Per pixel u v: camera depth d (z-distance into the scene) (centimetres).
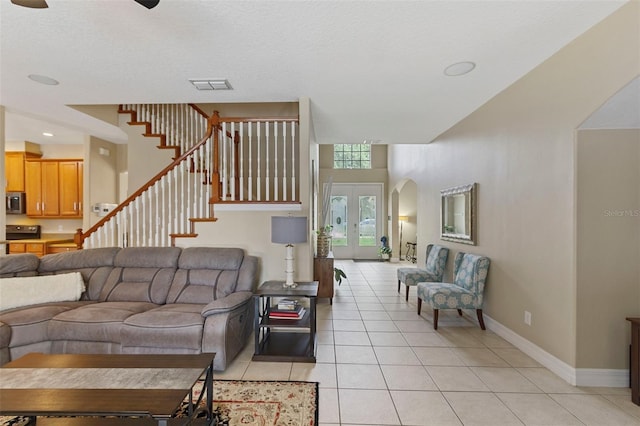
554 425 193
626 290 232
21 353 254
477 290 350
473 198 381
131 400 146
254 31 213
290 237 296
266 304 324
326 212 579
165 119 490
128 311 277
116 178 598
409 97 336
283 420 195
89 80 294
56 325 262
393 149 873
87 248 378
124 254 340
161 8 188
